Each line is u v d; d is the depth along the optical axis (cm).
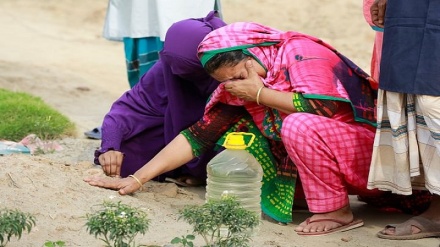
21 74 1864
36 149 1124
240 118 852
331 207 784
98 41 2408
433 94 697
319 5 2483
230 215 620
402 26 705
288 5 2505
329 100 775
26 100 1366
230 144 771
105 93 1769
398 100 723
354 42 2230
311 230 775
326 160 769
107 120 938
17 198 751
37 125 1223
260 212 789
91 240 689
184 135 852
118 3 1184
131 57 1180
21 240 675
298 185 858
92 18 2628
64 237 691
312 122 766
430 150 727
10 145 1092
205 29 880
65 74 1922
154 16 1133
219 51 783
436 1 690
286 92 779
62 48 2269
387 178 760
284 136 777
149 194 859
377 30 849
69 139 1241
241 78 793
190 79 912
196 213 623
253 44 793
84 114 1534
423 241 764
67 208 750
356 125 805
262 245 714
